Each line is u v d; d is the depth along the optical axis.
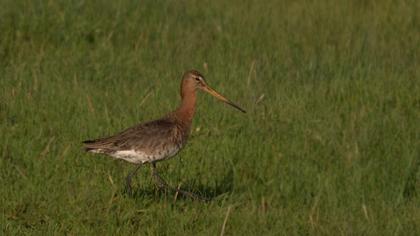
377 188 13.98
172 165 14.18
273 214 12.95
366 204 13.56
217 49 19.03
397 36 20.00
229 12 21.11
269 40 19.55
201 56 18.67
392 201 13.68
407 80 17.22
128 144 12.60
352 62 18.27
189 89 13.63
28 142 14.37
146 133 12.74
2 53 18.22
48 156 14.05
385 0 21.94
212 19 20.62
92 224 12.30
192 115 13.58
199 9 21.30
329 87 17.00
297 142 14.88
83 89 16.62
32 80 16.94
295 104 16.19
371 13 21.52
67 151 14.20
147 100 16.25
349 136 15.18
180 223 12.40
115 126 15.12
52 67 17.66
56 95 16.19
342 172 14.25
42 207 12.66
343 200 13.65
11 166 13.84
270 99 16.55
